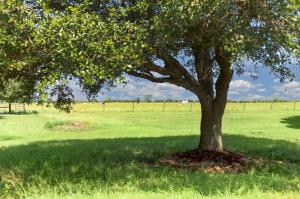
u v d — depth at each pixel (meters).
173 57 14.73
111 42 10.14
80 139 24.53
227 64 15.28
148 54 11.88
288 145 20.62
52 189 10.55
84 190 10.18
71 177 12.82
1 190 10.36
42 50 10.19
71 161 15.17
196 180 11.68
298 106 77.56
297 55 10.41
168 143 21.00
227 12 10.25
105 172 13.35
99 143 21.39
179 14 10.17
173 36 11.30
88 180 12.29
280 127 35.84
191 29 11.49
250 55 10.51
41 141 23.33
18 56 10.48
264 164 15.53
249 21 10.31
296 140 24.12
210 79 16.31
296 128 34.69
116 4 11.79
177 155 16.31
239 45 10.23
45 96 10.08
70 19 9.87
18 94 13.39
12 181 11.62
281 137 26.02
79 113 57.94
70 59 9.90
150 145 20.08
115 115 54.06
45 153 17.38
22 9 9.97
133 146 19.61
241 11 10.29
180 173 13.16
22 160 15.14
